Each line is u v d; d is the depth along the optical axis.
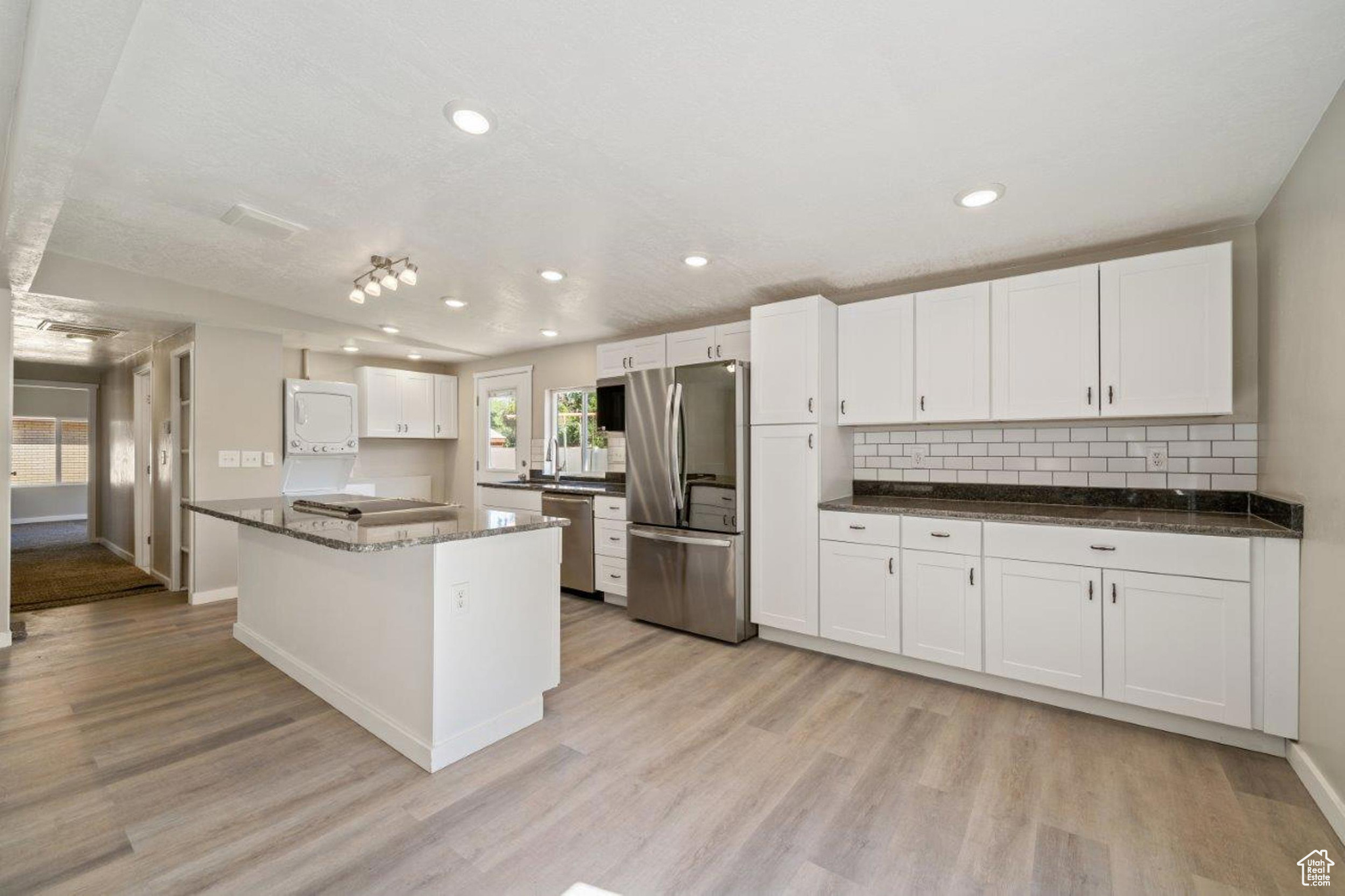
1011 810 1.81
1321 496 1.85
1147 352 2.51
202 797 1.86
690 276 3.32
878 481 3.59
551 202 2.37
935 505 3.10
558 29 1.40
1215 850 1.63
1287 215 2.12
